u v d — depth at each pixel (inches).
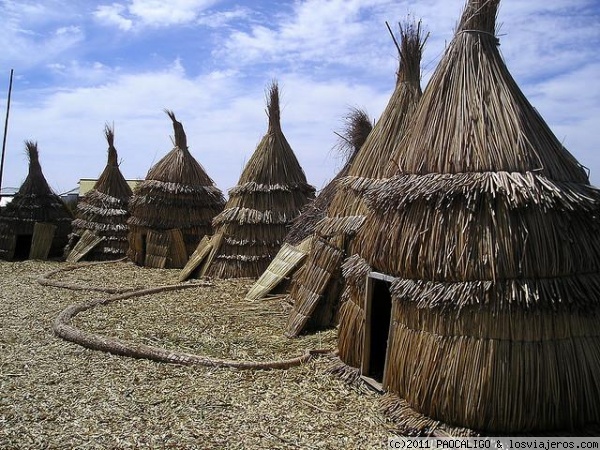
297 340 335.6
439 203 207.0
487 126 213.8
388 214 232.2
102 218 729.0
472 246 200.5
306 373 276.8
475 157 210.1
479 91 221.3
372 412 228.8
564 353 196.9
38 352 310.7
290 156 567.2
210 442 203.3
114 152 763.4
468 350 199.0
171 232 647.8
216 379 269.0
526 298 191.0
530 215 198.8
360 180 321.7
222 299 458.0
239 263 542.0
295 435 209.9
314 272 358.6
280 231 542.9
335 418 225.1
